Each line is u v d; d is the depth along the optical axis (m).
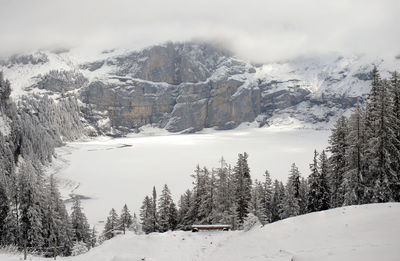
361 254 18.73
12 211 59.97
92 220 106.50
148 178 166.00
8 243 59.09
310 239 24.69
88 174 171.62
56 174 164.12
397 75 44.28
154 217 72.06
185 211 72.50
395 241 20.88
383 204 29.08
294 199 64.75
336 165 52.69
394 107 43.94
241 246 27.03
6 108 152.62
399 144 43.41
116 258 28.20
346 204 45.22
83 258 31.25
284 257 22.39
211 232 33.28
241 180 65.69
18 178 60.94
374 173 44.19
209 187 63.44
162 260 27.94
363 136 44.69
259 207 62.47
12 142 140.25
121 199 131.00
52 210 64.44
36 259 36.50
